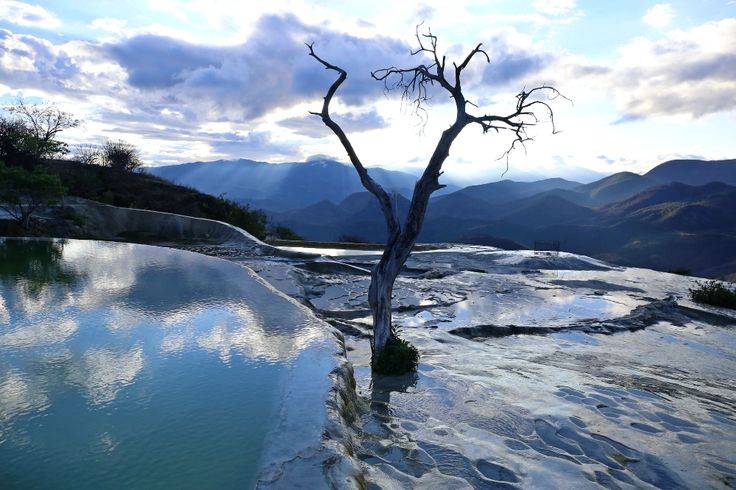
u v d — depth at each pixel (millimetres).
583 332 10688
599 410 5676
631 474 4086
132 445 3289
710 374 8180
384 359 6656
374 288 6984
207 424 3656
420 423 4883
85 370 4711
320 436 3537
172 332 6152
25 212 20547
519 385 6430
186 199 34062
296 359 5297
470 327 9898
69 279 9633
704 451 4730
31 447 3209
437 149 6832
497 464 4016
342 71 6961
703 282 20734
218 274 10977
